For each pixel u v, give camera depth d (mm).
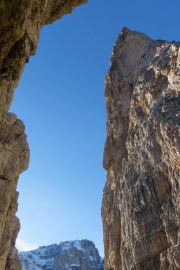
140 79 42344
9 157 15953
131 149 40656
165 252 29031
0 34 6801
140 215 34156
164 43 44938
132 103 42312
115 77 52656
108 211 46938
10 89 8875
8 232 16234
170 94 34688
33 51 9883
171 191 30531
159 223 30984
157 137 33781
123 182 40781
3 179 15508
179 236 27312
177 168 30266
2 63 7934
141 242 33094
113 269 41469
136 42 51469
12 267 18312
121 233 39469
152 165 34656
